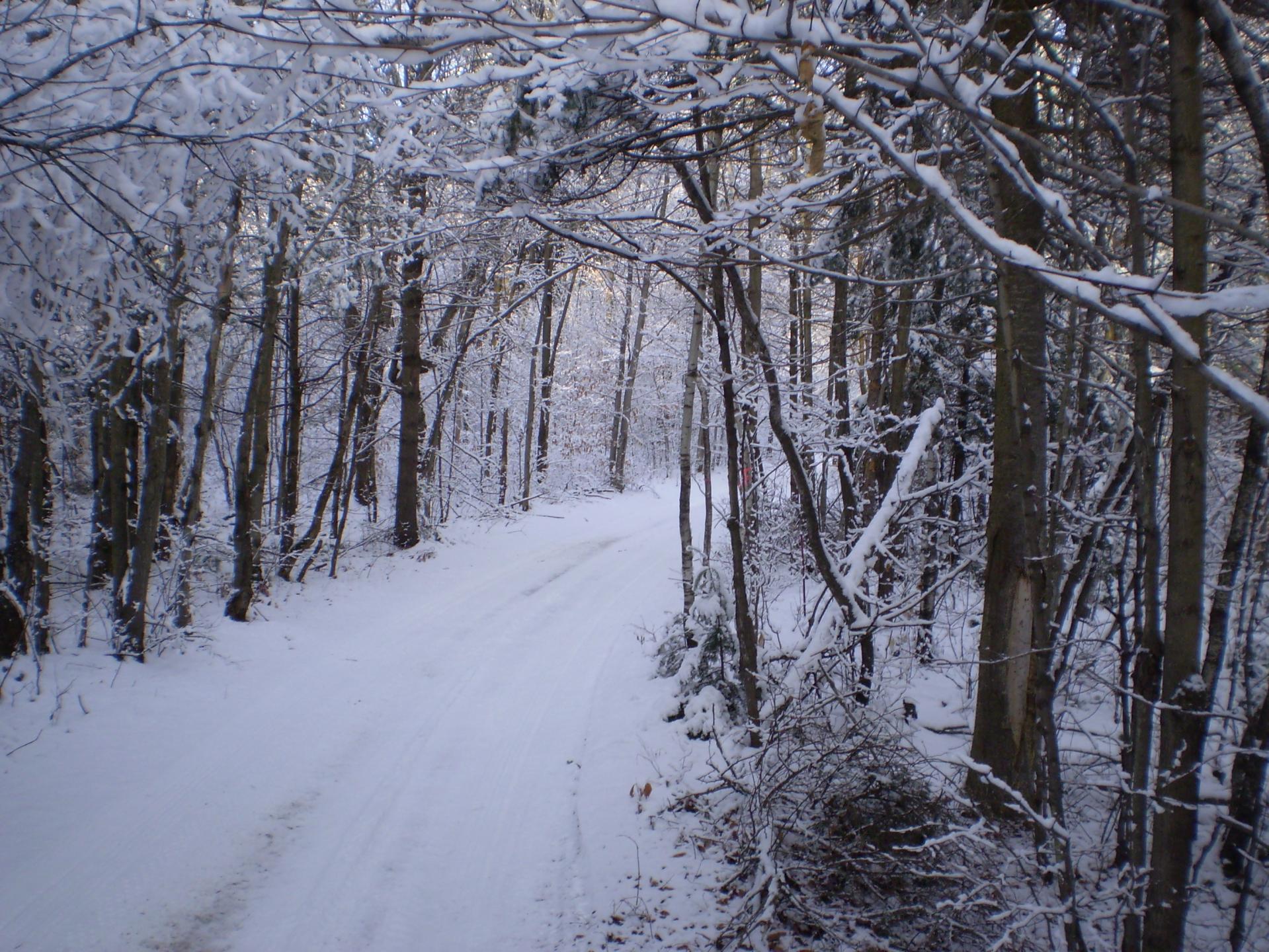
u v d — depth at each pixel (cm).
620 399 3108
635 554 1767
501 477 2464
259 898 470
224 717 714
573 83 350
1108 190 275
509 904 477
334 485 1303
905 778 434
